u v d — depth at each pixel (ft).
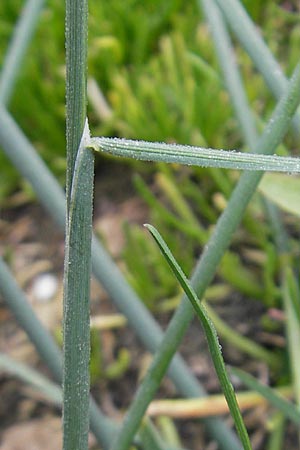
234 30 0.52
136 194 1.04
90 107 1.06
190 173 0.97
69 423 0.38
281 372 0.78
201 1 0.67
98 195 1.06
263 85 0.98
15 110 1.07
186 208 0.87
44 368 0.87
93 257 0.56
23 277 0.98
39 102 1.06
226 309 0.85
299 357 0.60
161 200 1.01
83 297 0.36
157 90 0.95
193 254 0.89
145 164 1.06
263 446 0.74
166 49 0.98
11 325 0.93
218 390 0.79
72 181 0.35
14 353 0.89
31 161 0.56
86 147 0.34
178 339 0.44
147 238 0.93
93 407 0.55
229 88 0.65
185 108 0.94
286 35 1.09
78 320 0.36
